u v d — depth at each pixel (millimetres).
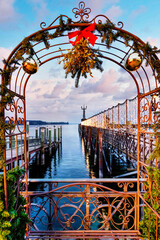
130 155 9203
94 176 14094
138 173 2709
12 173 2127
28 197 2771
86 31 2064
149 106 2240
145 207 2459
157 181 1986
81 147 32156
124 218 2752
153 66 2025
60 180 2766
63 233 2684
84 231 2705
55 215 2773
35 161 20219
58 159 21219
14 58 1957
